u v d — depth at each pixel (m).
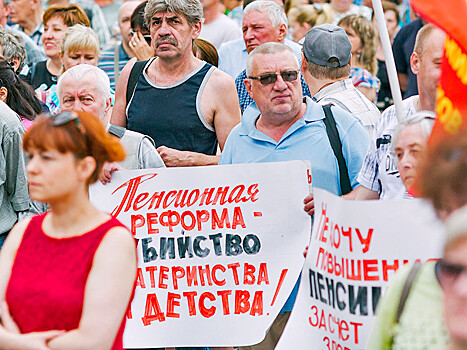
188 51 7.65
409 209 4.70
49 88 11.26
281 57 6.41
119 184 6.54
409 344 3.56
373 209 4.74
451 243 3.10
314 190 5.14
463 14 4.90
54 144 4.34
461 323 3.08
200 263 6.44
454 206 3.21
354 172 6.46
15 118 7.13
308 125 6.54
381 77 12.16
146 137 6.91
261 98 6.46
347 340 4.90
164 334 6.39
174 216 6.47
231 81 7.67
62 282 4.33
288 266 6.32
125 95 7.84
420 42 5.68
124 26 11.21
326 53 7.29
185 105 7.59
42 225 4.54
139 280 6.46
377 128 5.99
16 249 4.52
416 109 5.93
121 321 4.35
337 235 4.89
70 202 4.42
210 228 6.42
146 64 7.84
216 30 11.84
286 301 6.47
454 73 4.89
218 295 6.39
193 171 6.45
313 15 11.35
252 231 6.38
